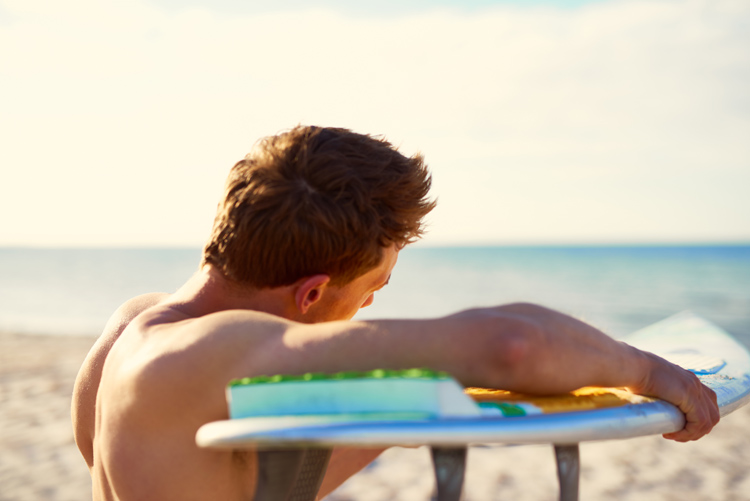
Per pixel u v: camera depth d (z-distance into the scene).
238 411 0.64
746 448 5.11
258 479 0.65
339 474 1.17
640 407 0.76
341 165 0.91
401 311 27.67
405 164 0.98
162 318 0.93
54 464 4.36
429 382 0.60
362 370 0.71
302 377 0.63
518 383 0.71
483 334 0.71
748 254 70.69
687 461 4.83
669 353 1.46
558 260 61.75
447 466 0.62
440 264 57.97
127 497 0.85
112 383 0.91
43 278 45.12
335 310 0.98
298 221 0.88
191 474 0.81
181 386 0.79
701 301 29.06
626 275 42.41
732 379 1.19
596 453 5.11
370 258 0.94
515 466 4.57
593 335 0.78
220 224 0.95
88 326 21.66
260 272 0.91
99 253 99.75
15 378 7.78
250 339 0.78
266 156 0.92
